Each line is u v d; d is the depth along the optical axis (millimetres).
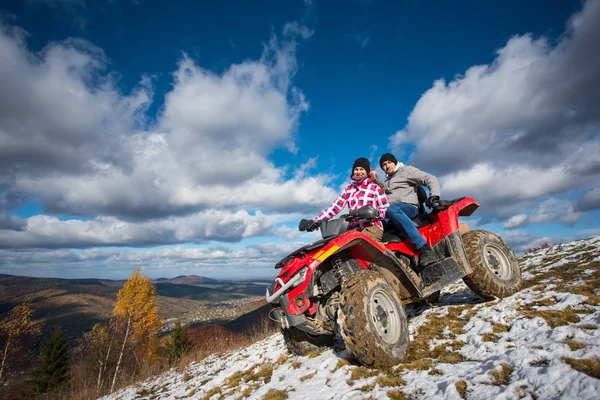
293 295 3348
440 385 2217
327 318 3496
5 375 30953
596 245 6121
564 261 5586
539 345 2381
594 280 3729
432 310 4316
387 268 3572
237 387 3910
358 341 2777
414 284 3510
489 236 4074
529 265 6188
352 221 3865
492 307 3645
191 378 6016
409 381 2455
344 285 3074
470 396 1971
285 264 3648
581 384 1718
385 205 4059
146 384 6926
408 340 3078
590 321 2604
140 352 20141
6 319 31406
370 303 2900
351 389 2598
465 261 3691
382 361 2754
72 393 9320
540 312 3076
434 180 4113
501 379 2078
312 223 4367
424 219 4156
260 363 4887
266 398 3047
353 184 4262
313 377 3242
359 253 3557
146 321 30438
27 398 24109
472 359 2598
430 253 3791
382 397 2283
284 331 4180
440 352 2928
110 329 19922
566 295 3324
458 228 3809
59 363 31594
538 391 1798
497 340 2793
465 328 3312
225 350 8742
